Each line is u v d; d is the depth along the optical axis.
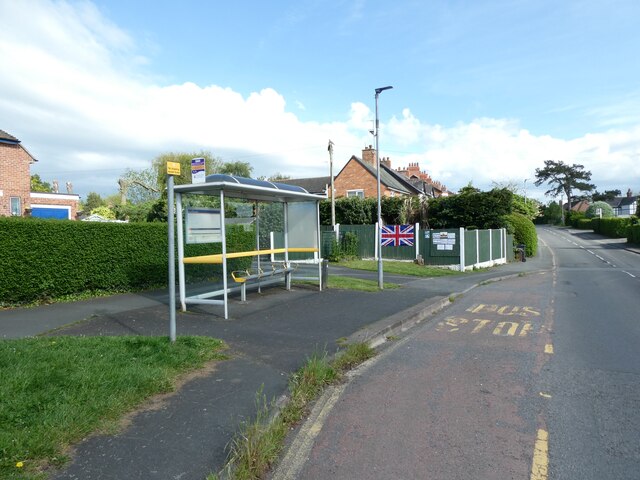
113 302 10.06
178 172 6.52
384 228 26.12
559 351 7.37
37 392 4.38
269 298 11.16
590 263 30.69
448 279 18.98
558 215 97.38
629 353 7.22
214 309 9.58
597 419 4.65
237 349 6.70
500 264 30.06
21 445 3.49
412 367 6.50
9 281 9.09
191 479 3.28
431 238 24.88
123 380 4.82
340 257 24.88
